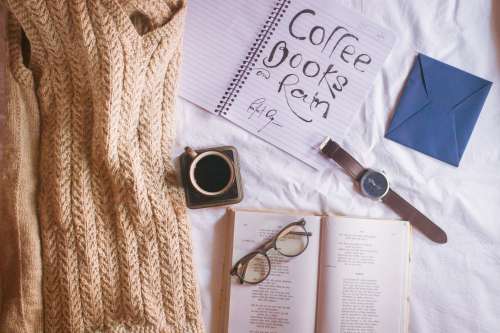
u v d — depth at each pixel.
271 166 0.77
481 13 0.79
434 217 0.78
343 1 0.78
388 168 0.78
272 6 0.77
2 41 0.73
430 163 0.79
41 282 0.71
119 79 0.68
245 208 0.77
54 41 0.69
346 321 0.75
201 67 0.77
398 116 0.78
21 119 0.70
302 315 0.75
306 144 0.78
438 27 0.79
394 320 0.76
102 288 0.72
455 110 0.78
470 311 0.78
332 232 0.76
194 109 0.77
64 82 0.71
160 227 0.72
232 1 0.77
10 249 0.71
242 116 0.77
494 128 0.79
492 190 0.79
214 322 0.76
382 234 0.76
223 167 0.73
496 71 0.79
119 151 0.70
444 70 0.78
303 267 0.76
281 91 0.77
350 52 0.78
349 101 0.78
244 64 0.77
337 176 0.78
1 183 0.72
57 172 0.71
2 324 0.70
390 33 0.78
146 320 0.72
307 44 0.78
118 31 0.67
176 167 0.76
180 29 0.71
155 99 0.72
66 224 0.71
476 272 0.78
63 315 0.71
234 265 0.75
